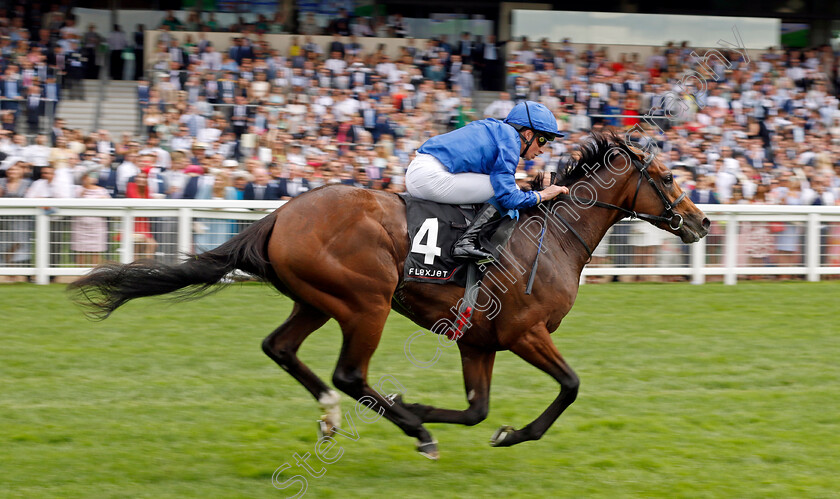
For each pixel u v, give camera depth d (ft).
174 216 33.86
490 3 63.16
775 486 14.90
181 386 20.93
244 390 20.77
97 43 56.54
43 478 14.80
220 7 61.41
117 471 15.28
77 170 37.81
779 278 39.40
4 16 56.13
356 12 62.28
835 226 39.17
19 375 21.50
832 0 65.72
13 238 33.37
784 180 42.73
